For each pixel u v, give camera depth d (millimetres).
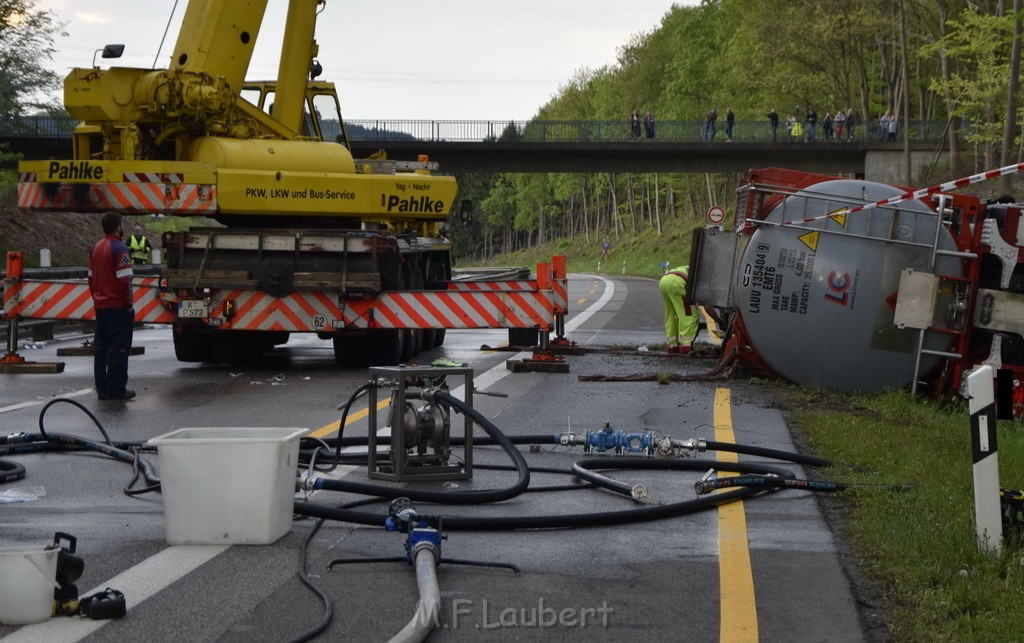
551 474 8141
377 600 5102
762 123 72750
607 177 126000
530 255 155125
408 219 16125
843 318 12945
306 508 6445
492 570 5652
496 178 175875
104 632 4613
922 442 9461
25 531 6289
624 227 130625
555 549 6074
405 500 5945
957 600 5020
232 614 4875
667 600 5172
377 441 8938
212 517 5984
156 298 15125
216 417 10914
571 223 147875
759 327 13352
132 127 14742
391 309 15148
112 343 12141
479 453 8914
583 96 121938
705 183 97688
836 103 74312
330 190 15156
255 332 16266
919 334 12734
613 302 35656
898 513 6676
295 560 5734
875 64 72562
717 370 14289
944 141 61219
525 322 15258
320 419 10758
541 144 67250
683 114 87000
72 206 14602
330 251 14773
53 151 55625
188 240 14773
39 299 15562
